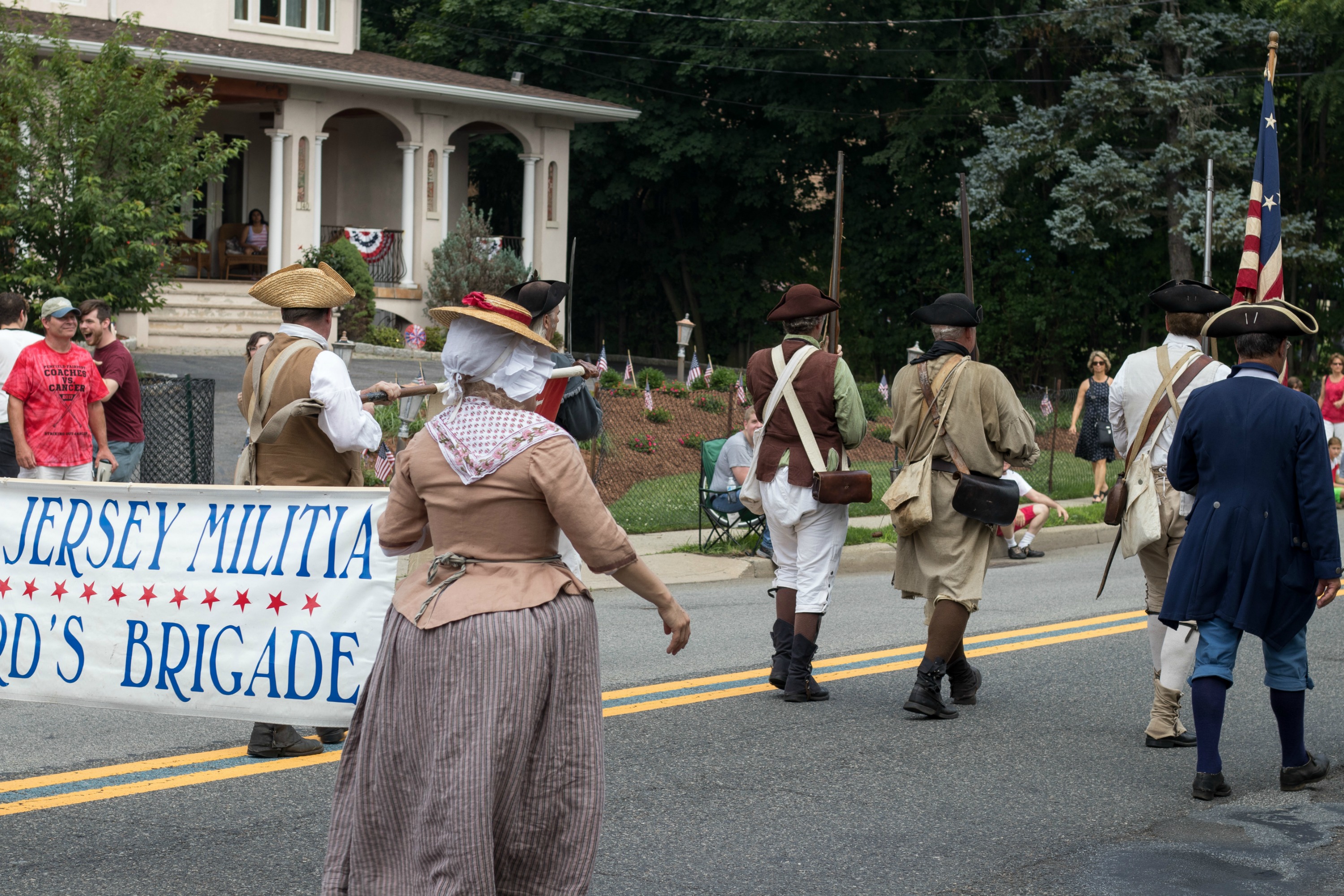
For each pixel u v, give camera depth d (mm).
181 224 16812
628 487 15461
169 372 20266
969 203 31750
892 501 6551
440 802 3270
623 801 5277
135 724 6227
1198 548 5406
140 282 15906
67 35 16453
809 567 6914
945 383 6590
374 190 30781
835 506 6875
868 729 6395
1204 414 5457
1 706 6508
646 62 40312
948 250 36281
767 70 37594
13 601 4980
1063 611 9648
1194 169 30812
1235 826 5113
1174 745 6176
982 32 37188
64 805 5055
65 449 9188
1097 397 16297
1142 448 6301
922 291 37594
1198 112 30062
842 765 5809
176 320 23969
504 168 43000
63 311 9086
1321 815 5242
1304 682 5500
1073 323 34438
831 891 4414
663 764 5766
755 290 42375
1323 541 5223
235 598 4836
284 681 4816
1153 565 6359
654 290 44000
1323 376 32500
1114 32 31031
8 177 15586
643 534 13312
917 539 6672
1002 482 6520
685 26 39188
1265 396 5352
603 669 7535
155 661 4895
